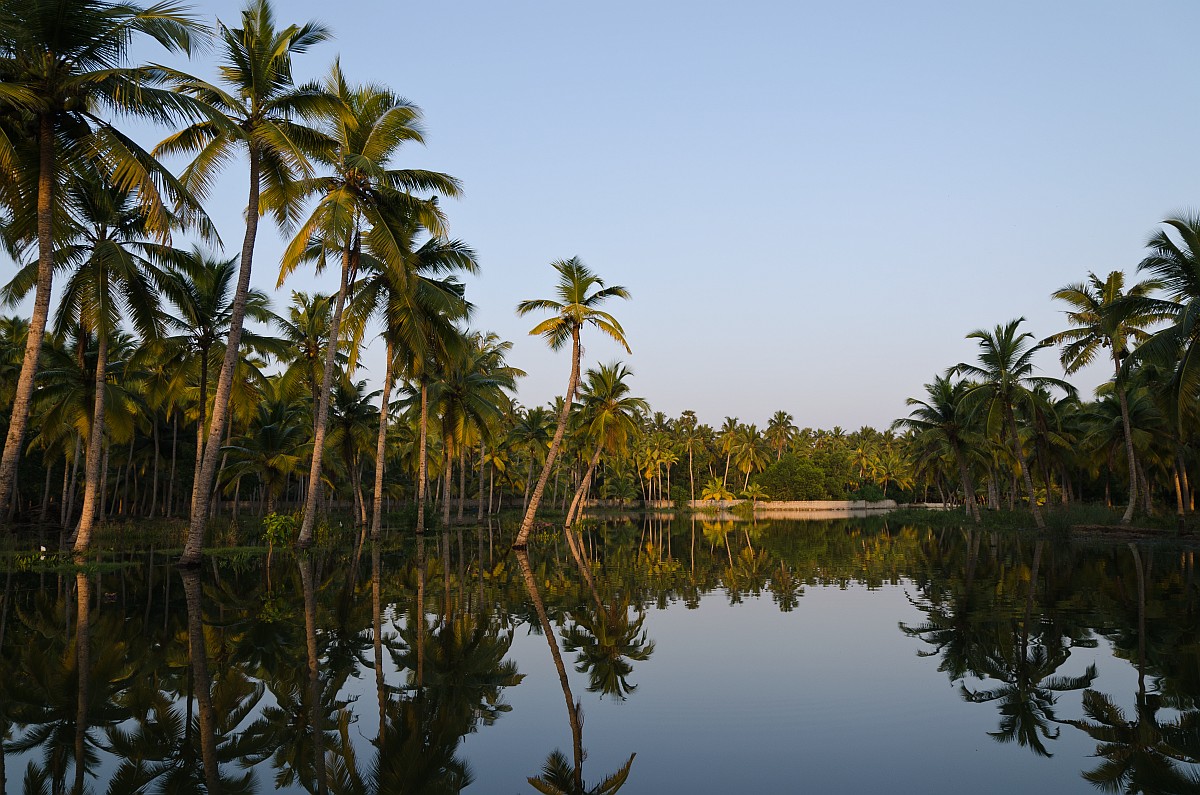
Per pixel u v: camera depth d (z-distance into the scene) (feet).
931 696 29.94
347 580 64.80
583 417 165.89
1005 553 92.32
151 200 51.29
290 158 68.33
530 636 42.24
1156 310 90.53
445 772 22.00
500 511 258.78
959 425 156.97
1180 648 37.50
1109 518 124.77
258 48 67.72
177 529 117.19
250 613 47.70
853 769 22.04
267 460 146.20
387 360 107.04
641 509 362.12
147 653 36.47
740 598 57.62
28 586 59.52
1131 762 22.48
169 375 101.14
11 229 56.75
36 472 160.35
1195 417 92.94
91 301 68.49
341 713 27.71
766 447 395.96
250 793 20.30
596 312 98.07
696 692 30.86
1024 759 22.79
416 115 80.84
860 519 238.68
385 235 76.38
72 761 22.68
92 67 53.31
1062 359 117.50
